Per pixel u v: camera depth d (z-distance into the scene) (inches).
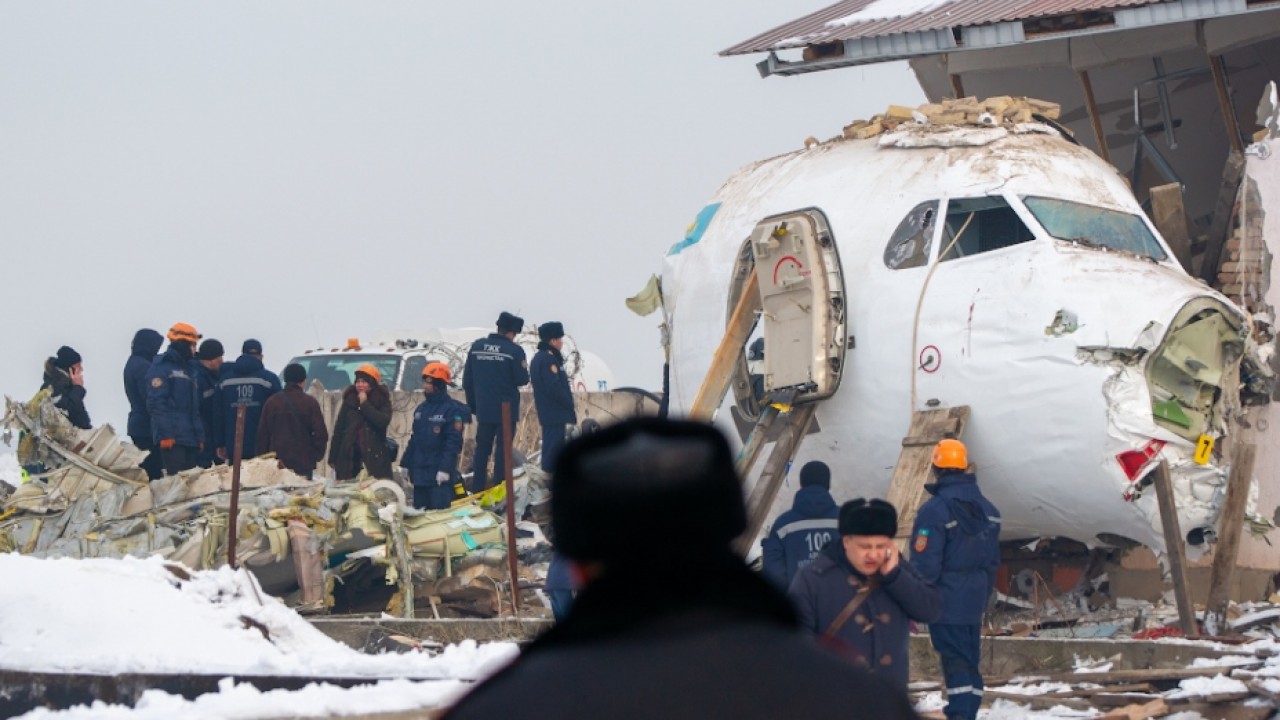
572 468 218.4
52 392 1630.2
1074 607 1246.3
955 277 1179.3
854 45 1435.8
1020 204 1182.3
